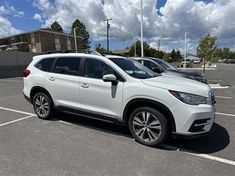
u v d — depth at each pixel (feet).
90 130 17.90
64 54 19.30
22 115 22.34
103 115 16.56
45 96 20.11
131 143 15.37
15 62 93.30
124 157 13.32
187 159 13.15
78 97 17.75
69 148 14.48
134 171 11.78
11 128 18.34
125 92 15.30
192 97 13.70
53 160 12.87
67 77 18.34
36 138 16.15
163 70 32.35
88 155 13.52
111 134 17.03
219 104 28.22
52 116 20.80
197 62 235.61
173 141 15.78
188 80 16.63
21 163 12.51
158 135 14.44
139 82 15.05
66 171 11.73
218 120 20.98
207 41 62.95
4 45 192.75
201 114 13.60
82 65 17.83
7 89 42.47
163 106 14.06
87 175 11.39
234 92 38.60
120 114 15.76
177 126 13.85
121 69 15.97
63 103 18.81
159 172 11.69
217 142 15.67
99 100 16.60
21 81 59.62
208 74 85.81
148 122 14.80
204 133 14.02
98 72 16.90
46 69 20.17
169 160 13.01
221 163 12.71
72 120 20.45
